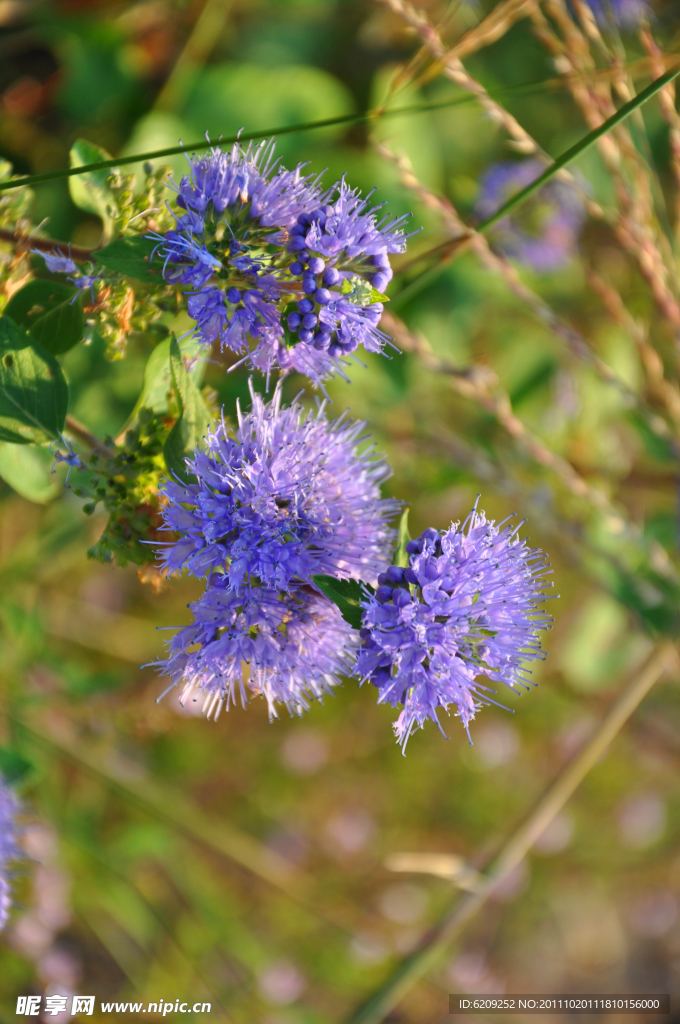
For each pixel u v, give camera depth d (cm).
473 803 86
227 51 67
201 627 45
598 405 70
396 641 44
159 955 72
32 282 47
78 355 57
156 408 47
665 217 56
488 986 90
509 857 57
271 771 79
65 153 63
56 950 70
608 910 97
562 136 72
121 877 67
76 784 67
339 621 45
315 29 70
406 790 85
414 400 64
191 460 45
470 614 44
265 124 63
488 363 70
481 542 45
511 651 45
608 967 98
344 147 66
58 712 61
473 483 66
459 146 69
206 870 74
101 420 57
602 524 64
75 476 54
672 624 60
